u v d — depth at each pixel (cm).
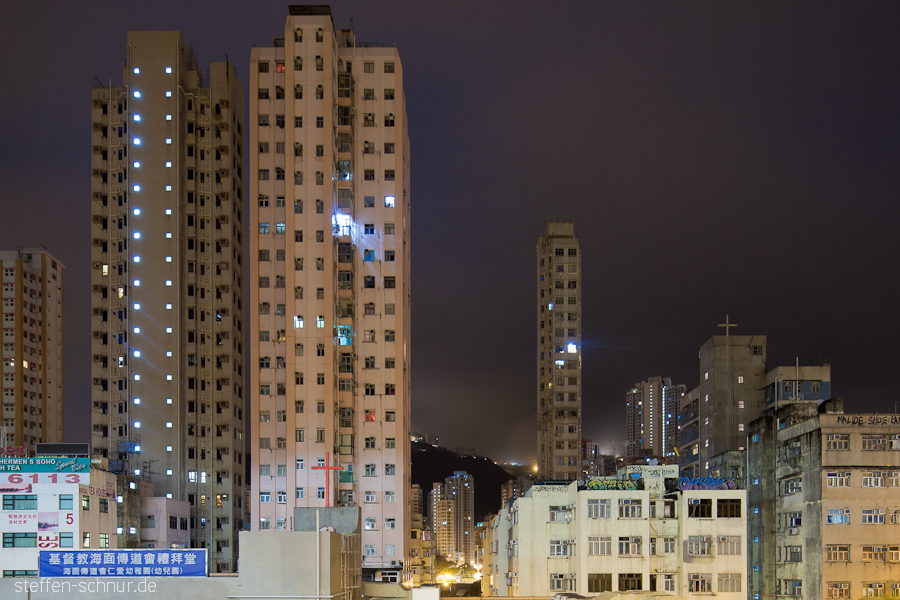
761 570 10712
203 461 14975
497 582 12469
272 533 6050
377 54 12531
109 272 15050
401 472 11781
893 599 9338
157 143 15225
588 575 9188
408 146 13688
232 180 15738
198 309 15275
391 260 12231
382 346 12069
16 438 17662
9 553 8881
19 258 18788
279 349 11738
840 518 9556
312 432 11425
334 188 11956
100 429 14662
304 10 12369
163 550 6106
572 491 9738
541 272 18012
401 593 8488
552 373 17250
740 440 12506
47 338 18988
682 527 9262
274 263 11881
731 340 12781
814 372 12194
